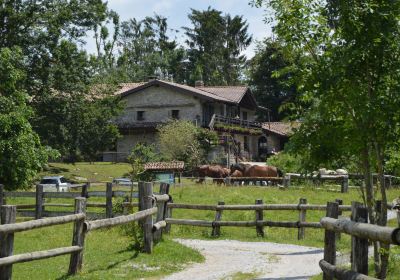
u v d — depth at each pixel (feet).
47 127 135.95
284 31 29.99
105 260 36.42
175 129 146.61
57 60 134.92
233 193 86.63
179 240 51.75
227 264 37.99
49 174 135.54
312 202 79.20
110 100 153.69
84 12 140.15
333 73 28.17
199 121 168.14
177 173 120.37
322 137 29.63
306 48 30.09
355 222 20.18
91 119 144.66
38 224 27.84
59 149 140.97
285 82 31.14
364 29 27.71
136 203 57.52
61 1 138.62
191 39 298.97
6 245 25.91
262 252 44.29
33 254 27.68
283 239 52.85
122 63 276.00
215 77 283.79
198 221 55.21
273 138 201.57
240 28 295.89
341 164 31.42
